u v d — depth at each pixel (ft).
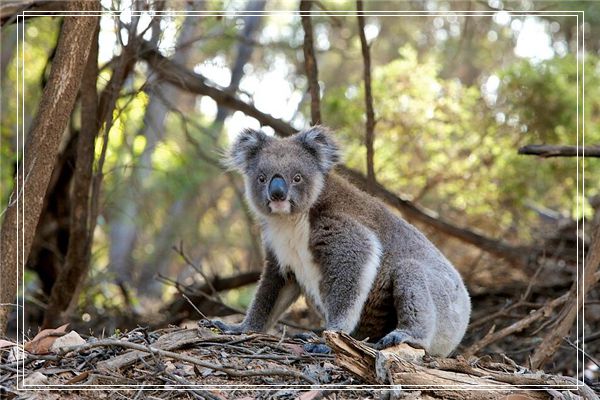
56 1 26.66
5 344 18.35
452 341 21.25
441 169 43.04
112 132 41.14
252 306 22.21
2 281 20.95
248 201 22.84
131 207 64.03
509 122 42.16
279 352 19.13
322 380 17.60
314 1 34.58
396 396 16.53
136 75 37.19
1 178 42.52
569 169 40.70
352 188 22.26
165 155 52.70
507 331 25.81
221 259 76.89
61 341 18.24
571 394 17.65
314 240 21.13
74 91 21.94
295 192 21.09
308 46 32.27
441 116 42.65
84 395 16.49
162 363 17.33
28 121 50.90
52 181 37.60
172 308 38.37
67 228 38.83
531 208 44.11
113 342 17.25
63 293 31.89
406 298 20.26
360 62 75.61
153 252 70.85
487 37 68.90
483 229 47.88
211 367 17.26
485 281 40.73
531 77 41.34
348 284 20.53
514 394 17.34
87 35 21.93
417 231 22.31
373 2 71.56
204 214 75.15
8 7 25.67
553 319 28.81
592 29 55.57
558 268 38.52
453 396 16.97
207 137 60.80
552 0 50.62
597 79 42.16
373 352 17.19
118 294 47.16
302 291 22.44
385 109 41.96
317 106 32.19
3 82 54.70
